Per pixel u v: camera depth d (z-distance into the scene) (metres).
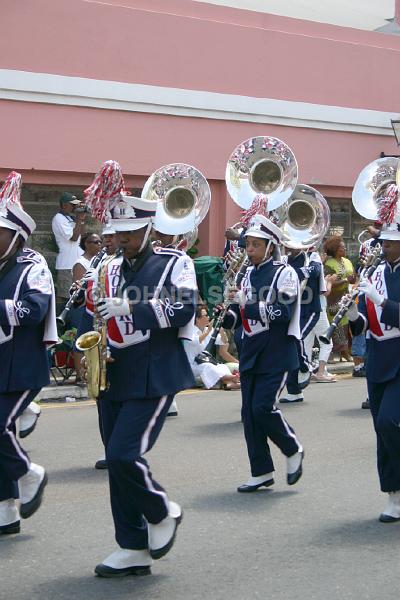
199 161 17.55
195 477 9.58
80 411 13.32
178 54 17.20
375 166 13.32
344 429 11.99
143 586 6.54
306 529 7.84
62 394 14.30
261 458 9.03
